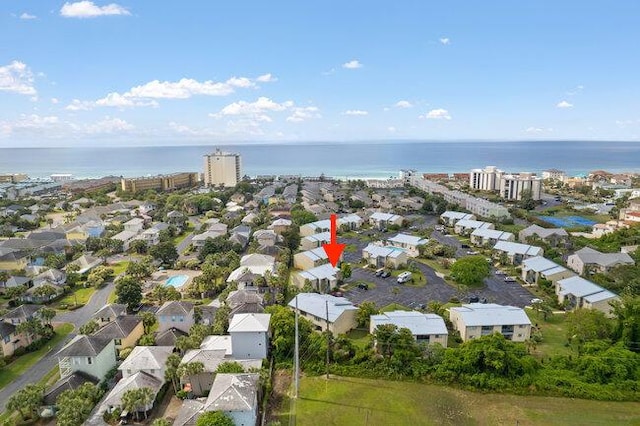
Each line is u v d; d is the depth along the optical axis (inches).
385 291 3663.9
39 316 2906.0
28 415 2007.9
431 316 2800.2
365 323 2923.2
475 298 3474.4
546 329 2950.3
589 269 3961.6
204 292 3563.0
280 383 2297.0
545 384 2191.2
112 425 1941.4
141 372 2151.8
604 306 3046.3
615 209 6993.1
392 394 2197.3
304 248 4972.9
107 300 3518.7
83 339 2311.8
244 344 2434.8
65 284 3777.1
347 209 7440.9
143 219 6299.2
